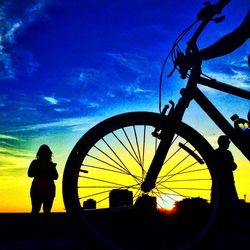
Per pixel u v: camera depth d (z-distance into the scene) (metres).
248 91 2.54
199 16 2.47
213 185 2.48
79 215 2.29
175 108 2.50
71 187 2.30
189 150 2.51
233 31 2.50
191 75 2.52
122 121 2.41
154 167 2.45
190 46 2.51
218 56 2.53
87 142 2.35
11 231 4.88
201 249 2.42
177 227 2.58
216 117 2.50
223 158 5.57
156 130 2.46
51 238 4.61
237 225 4.79
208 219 2.45
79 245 3.71
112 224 2.52
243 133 2.50
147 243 2.58
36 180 5.80
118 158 2.46
